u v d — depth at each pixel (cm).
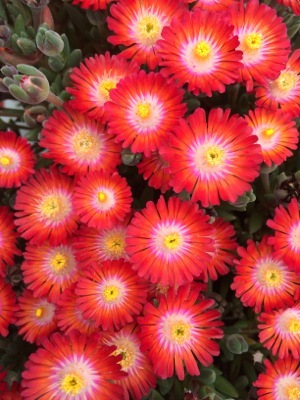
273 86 25
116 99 22
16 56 27
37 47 26
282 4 26
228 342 24
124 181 23
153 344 23
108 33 28
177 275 22
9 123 30
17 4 28
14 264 26
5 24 26
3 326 24
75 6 29
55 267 25
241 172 22
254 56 24
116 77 24
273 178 26
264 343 24
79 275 24
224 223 25
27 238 24
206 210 24
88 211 23
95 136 24
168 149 21
